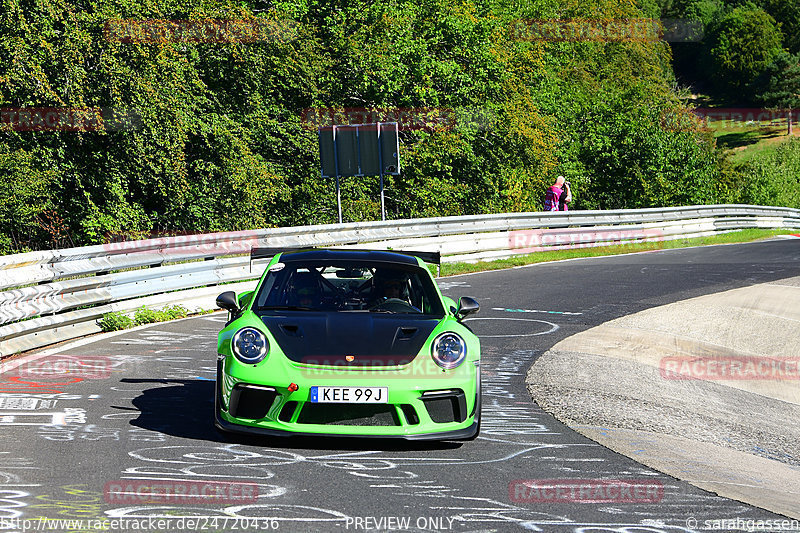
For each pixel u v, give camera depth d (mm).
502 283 38531
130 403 15867
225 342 13562
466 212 79000
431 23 79875
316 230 36938
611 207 104438
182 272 28719
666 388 21188
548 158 88625
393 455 12969
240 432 12875
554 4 130375
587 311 31453
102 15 45062
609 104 110312
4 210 43656
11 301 20469
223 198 53406
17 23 41500
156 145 48250
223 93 58688
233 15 54219
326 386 12734
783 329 30641
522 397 18312
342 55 70625
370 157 46000
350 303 15070
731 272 44000
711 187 105688
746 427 18422
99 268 24531
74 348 21922
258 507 10109
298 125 62906
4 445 12617
